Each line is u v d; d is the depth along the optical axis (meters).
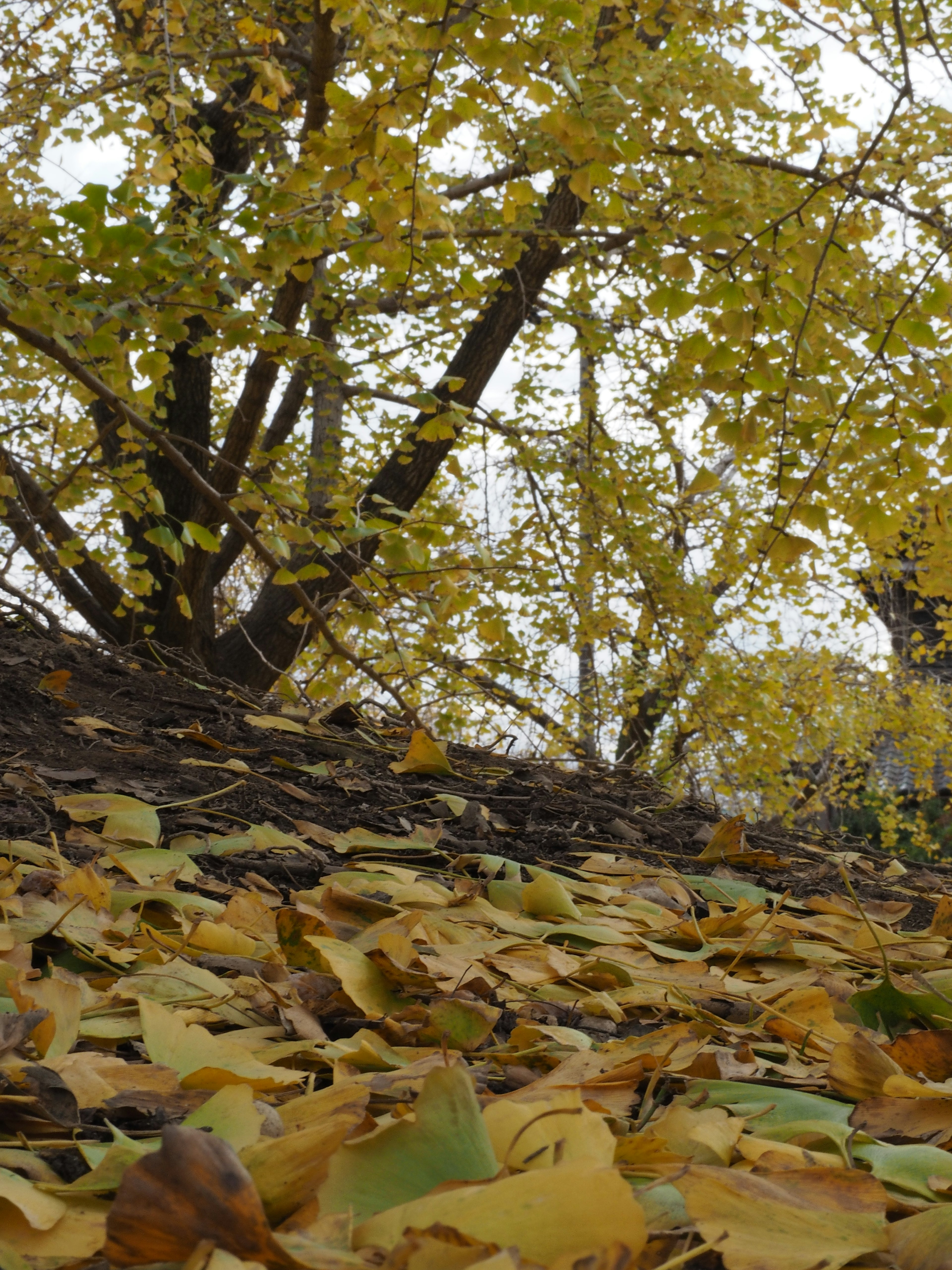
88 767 2.18
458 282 2.95
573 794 2.87
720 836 2.39
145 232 2.59
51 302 2.58
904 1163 0.73
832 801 10.62
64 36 5.83
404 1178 0.59
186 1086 0.81
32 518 3.18
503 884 1.78
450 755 3.15
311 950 1.27
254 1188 0.49
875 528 2.61
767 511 2.78
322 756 2.74
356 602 3.10
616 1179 0.50
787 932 1.67
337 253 3.23
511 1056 0.99
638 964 1.43
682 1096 0.90
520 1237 0.48
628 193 5.11
